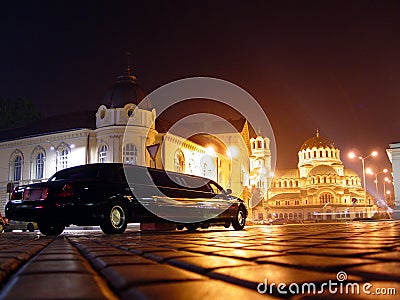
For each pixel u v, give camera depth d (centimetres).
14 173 4284
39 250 405
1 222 1933
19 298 125
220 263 224
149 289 140
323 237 514
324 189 9869
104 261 247
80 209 883
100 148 3778
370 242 394
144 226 1215
